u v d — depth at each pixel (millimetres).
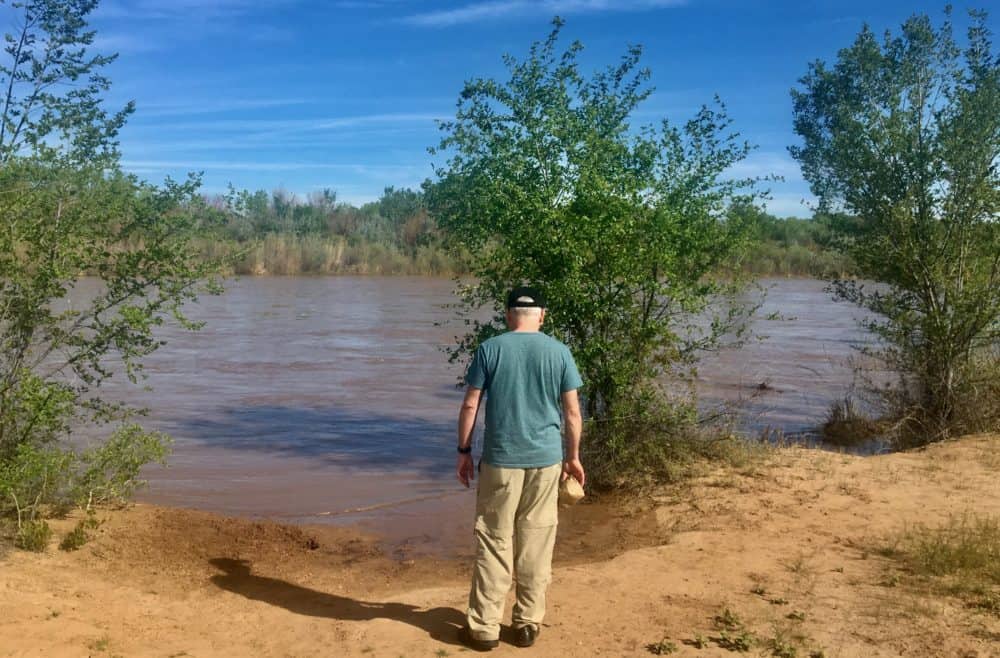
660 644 4582
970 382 11648
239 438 11836
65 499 7168
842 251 12883
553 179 8930
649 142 9031
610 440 8766
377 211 80562
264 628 4996
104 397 14688
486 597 4605
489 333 8961
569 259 8195
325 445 11516
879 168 12000
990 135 11531
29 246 6848
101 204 7176
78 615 4969
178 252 7238
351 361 19578
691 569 5922
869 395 14742
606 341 8586
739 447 9445
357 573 6445
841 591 5418
